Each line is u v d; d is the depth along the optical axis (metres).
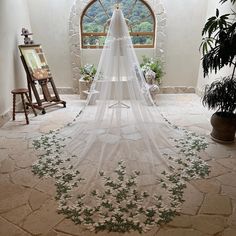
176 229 1.81
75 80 5.40
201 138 3.29
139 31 5.27
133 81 2.71
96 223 1.87
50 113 4.29
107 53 2.63
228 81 2.91
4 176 2.45
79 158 2.70
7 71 3.98
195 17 5.05
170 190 2.23
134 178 2.39
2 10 3.81
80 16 4.98
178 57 5.33
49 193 2.19
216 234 1.77
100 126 2.84
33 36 5.09
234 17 3.77
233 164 2.67
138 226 1.84
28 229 1.82
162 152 2.89
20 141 3.20
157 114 3.51
